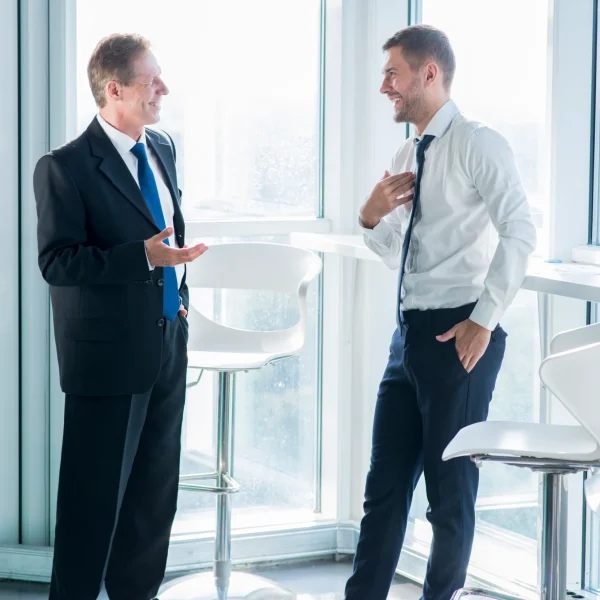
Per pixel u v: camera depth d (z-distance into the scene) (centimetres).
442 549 284
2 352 365
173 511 319
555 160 318
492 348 281
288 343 349
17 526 377
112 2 371
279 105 401
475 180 270
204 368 323
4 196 359
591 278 275
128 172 288
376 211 293
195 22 385
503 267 264
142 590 319
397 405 296
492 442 225
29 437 372
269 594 353
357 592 298
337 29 395
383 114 395
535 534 344
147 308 288
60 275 276
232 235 391
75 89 367
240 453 412
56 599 299
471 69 362
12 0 355
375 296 399
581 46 316
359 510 413
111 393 286
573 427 242
